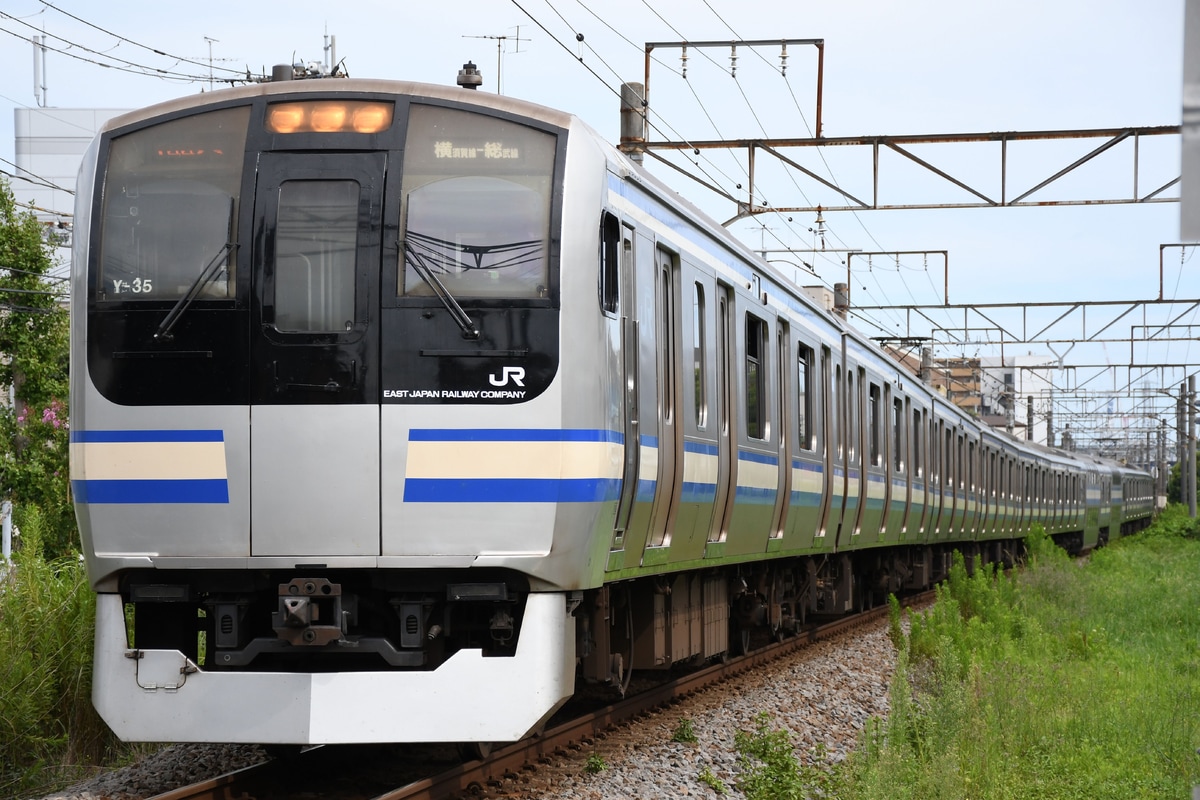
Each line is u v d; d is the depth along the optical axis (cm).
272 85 1347
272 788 1365
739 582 2377
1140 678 2517
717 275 2005
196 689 1279
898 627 2862
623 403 1459
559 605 1323
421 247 1304
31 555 1747
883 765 1400
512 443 1292
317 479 1282
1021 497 6875
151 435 1300
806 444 2645
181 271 1313
